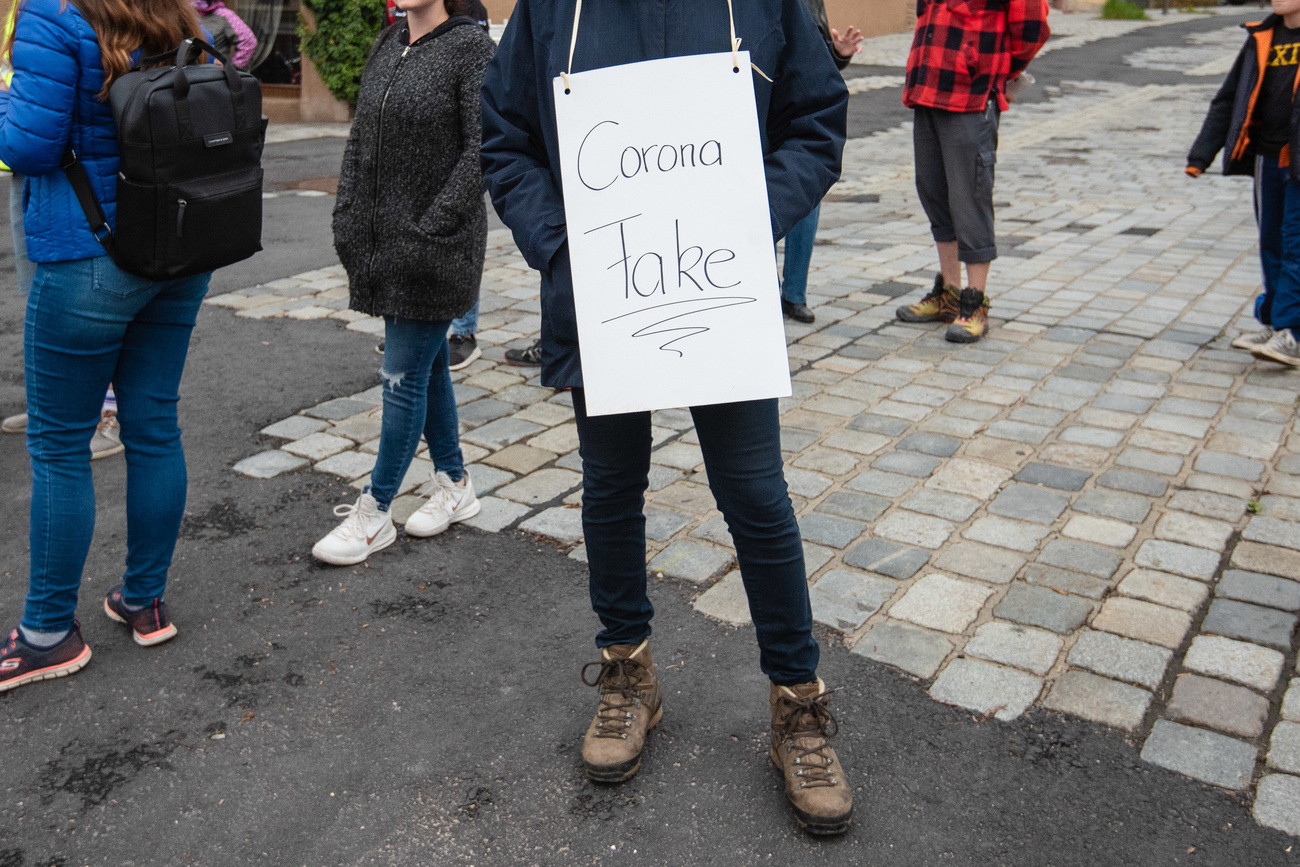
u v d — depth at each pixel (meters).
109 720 2.53
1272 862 2.03
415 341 3.04
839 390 4.60
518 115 2.06
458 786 2.29
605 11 1.92
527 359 5.10
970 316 5.24
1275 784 2.22
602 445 2.14
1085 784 2.25
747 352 1.91
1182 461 3.79
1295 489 3.55
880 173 10.69
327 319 5.88
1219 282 6.18
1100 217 8.18
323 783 2.30
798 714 2.20
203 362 5.14
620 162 1.90
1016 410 4.32
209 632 2.89
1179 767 2.28
